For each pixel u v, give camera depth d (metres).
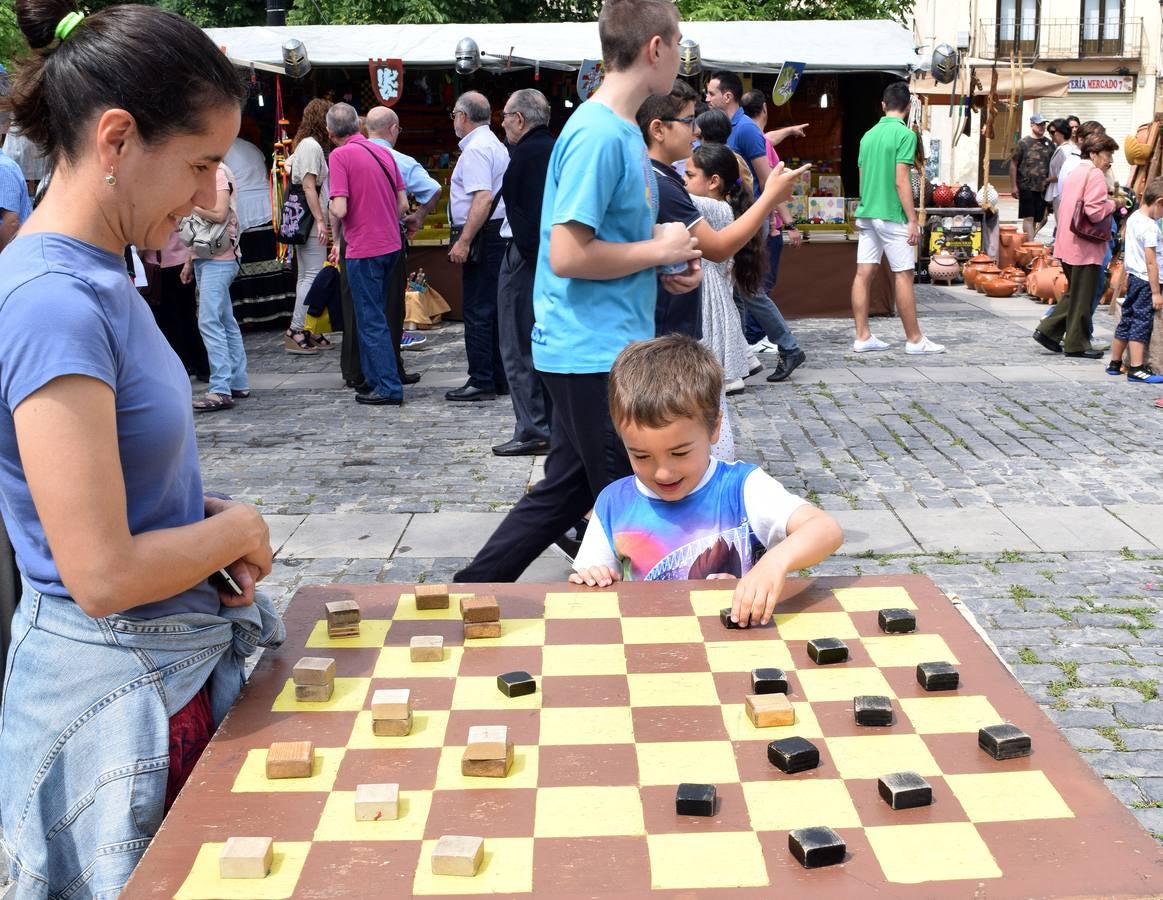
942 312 12.60
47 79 1.62
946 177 33.81
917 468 6.65
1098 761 3.54
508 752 1.63
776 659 1.95
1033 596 4.80
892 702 1.79
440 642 1.98
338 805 1.56
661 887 1.37
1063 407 8.03
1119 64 38.75
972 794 1.54
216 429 7.86
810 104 14.68
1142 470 6.50
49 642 1.77
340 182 8.07
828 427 7.62
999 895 1.34
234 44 12.42
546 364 3.62
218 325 8.38
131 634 1.77
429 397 8.74
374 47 12.34
